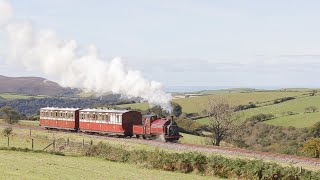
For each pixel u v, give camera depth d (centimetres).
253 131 10462
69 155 4631
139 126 6216
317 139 6153
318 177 3084
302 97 13638
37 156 4328
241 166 3409
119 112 6353
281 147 8025
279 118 11138
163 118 6075
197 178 3344
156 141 5616
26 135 6259
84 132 7150
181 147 4994
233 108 8331
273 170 3188
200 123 10056
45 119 7956
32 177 2911
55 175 3094
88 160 4278
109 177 3197
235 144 7962
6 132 6306
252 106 13075
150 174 3469
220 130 7712
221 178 3409
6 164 3475
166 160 3825
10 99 18675
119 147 4738
